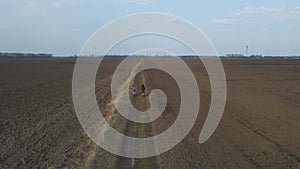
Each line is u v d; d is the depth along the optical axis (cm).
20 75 6209
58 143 1838
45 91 3950
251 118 2453
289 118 2448
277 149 1730
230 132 2070
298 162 1538
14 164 1489
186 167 1468
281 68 8719
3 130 2067
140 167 1477
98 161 1551
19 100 3228
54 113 2639
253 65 10406
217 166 1482
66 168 1453
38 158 1580
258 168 1460
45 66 9312
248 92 3862
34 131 2070
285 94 3694
